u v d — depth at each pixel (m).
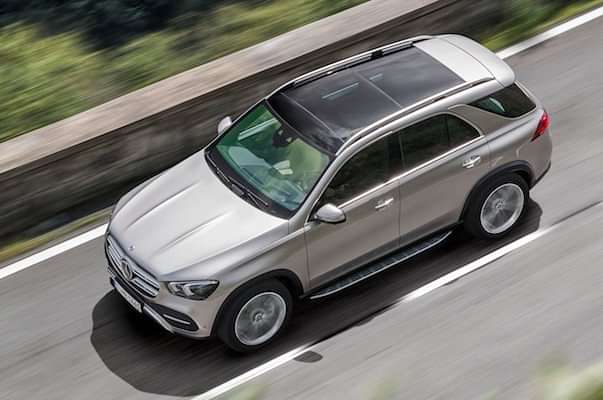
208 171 12.52
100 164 14.48
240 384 11.46
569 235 13.34
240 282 11.30
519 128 12.92
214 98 15.13
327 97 12.53
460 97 12.54
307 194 11.76
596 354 11.53
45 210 14.23
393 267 13.00
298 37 16.23
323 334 12.09
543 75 16.77
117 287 12.02
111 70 18.42
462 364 11.55
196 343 12.05
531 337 11.84
